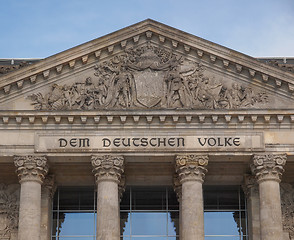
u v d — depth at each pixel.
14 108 70.38
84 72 71.44
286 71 70.12
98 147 69.38
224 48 70.81
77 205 76.31
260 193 68.94
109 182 68.81
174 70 71.19
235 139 69.62
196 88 70.88
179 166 69.31
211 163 72.25
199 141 69.56
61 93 70.75
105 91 70.75
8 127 70.00
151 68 71.12
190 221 67.62
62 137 69.69
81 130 69.94
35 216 68.00
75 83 71.00
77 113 69.62
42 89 70.94
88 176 74.12
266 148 69.50
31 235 67.25
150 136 69.69
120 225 75.44
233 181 75.25
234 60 70.75
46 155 69.31
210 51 71.00
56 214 75.94
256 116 69.62
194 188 68.62
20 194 69.75
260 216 68.56
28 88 70.94
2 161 70.38
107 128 69.94
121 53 71.81
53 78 71.12
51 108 70.25
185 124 69.94
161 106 70.31
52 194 74.00
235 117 69.94
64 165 72.38
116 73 71.19
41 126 70.00
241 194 76.62
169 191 76.62
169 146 69.44
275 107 70.38
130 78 71.00
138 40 71.88
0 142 69.50
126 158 69.88
